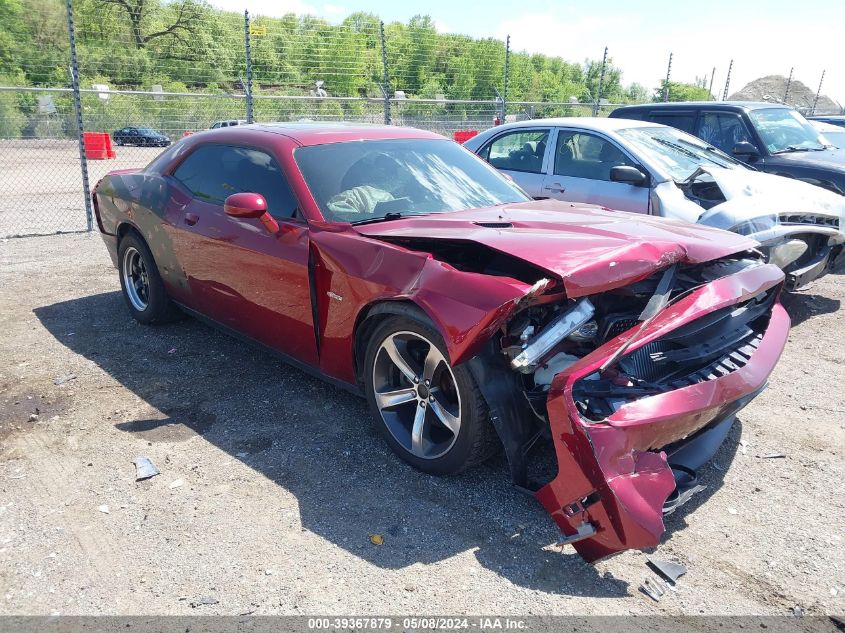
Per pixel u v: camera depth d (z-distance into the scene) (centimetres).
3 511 283
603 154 618
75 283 656
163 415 371
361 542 262
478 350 259
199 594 234
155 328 517
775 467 321
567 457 239
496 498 292
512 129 713
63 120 1678
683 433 259
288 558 253
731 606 230
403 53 1507
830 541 265
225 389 405
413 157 407
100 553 256
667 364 274
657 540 227
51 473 312
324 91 1510
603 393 246
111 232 525
